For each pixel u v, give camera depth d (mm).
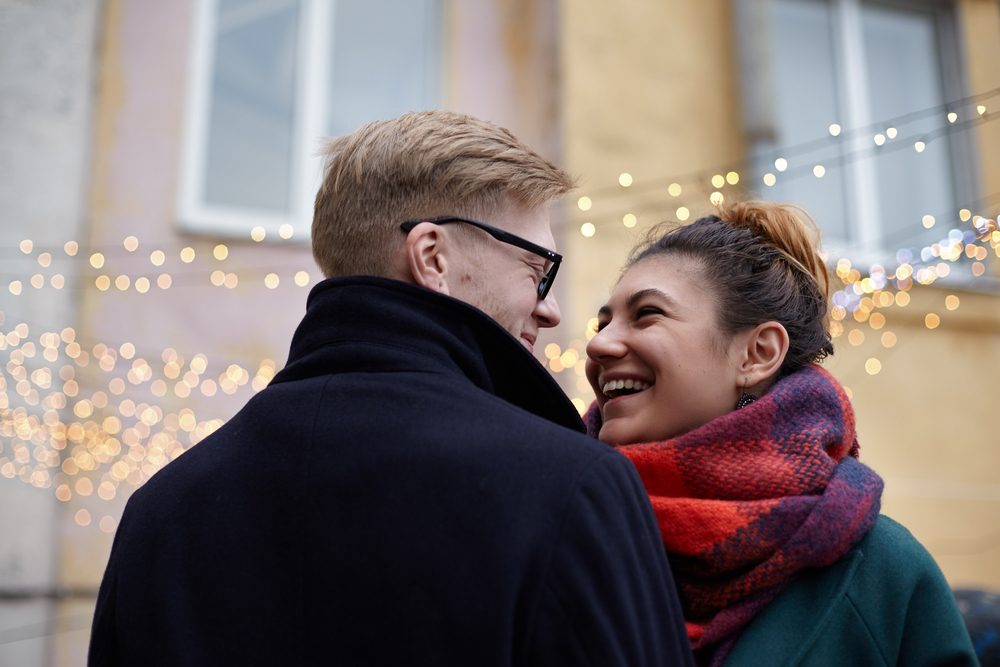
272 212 5422
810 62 6277
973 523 5590
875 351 5691
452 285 1389
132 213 5117
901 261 5375
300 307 5301
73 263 4926
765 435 1643
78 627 4598
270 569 1237
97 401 4812
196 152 5328
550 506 1156
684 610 1632
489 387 1354
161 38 5371
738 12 5949
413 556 1165
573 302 5273
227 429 1408
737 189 5699
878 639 1557
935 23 6527
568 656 1104
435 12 5941
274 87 5578
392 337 1322
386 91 5793
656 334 1718
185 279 5125
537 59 5879
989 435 5742
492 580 1131
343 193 1431
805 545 1543
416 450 1214
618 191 5547
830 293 1938
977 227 4375
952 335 5824
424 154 1406
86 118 5086
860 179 6094
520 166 1446
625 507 1193
